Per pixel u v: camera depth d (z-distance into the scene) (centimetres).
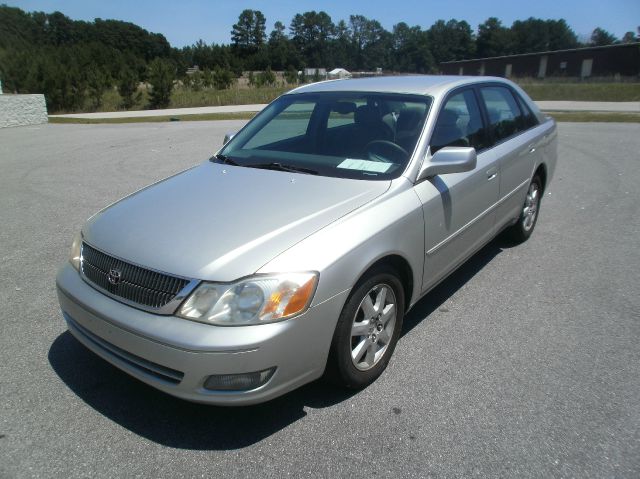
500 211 465
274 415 293
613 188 788
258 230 281
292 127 422
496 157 442
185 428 283
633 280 462
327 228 284
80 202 740
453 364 339
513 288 452
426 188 347
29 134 1574
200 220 297
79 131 1659
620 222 626
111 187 827
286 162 375
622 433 273
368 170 349
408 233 322
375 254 293
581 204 708
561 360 341
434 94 393
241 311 250
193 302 254
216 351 245
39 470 253
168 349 252
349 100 412
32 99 1892
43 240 580
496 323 392
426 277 358
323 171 356
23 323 394
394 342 336
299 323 258
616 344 359
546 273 482
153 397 310
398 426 281
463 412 291
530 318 398
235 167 383
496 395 306
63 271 322
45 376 329
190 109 2709
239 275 254
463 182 386
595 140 1284
